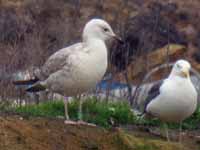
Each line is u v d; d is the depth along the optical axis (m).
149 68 19.78
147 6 22.06
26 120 13.29
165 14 23.38
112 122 14.99
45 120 13.49
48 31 17.97
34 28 17.73
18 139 12.45
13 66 16.22
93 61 13.38
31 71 16.23
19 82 14.43
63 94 13.96
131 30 19.83
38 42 16.84
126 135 13.23
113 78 17.98
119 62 19.14
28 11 18.73
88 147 12.82
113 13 21.12
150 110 14.12
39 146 12.45
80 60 13.34
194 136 14.74
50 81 13.85
